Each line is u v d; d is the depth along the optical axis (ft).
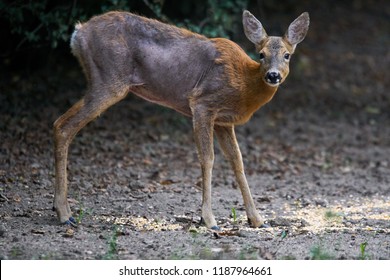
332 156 55.98
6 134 50.39
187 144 55.21
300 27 36.29
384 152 58.29
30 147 48.70
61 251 29.89
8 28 58.54
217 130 36.35
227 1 56.54
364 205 41.73
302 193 44.70
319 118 66.54
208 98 35.06
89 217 35.91
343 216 38.52
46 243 30.96
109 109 60.23
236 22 66.59
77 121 34.40
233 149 36.06
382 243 32.91
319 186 46.96
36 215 35.65
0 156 46.11
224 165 50.62
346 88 76.02
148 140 54.75
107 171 46.16
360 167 53.42
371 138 62.03
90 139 52.75
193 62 35.45
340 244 32.58
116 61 34.58
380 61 85.87
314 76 78.18
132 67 35.19
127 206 38.58
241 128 61.52
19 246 30.35
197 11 61.41
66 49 64.13
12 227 33.22
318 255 29.55
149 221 35.78
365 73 81.25
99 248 30.60
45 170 44.62
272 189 45.34
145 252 30.22
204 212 34.81
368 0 107.34
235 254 30.14
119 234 32.81
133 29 35.19
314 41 89.45
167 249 30.73
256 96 35.53
